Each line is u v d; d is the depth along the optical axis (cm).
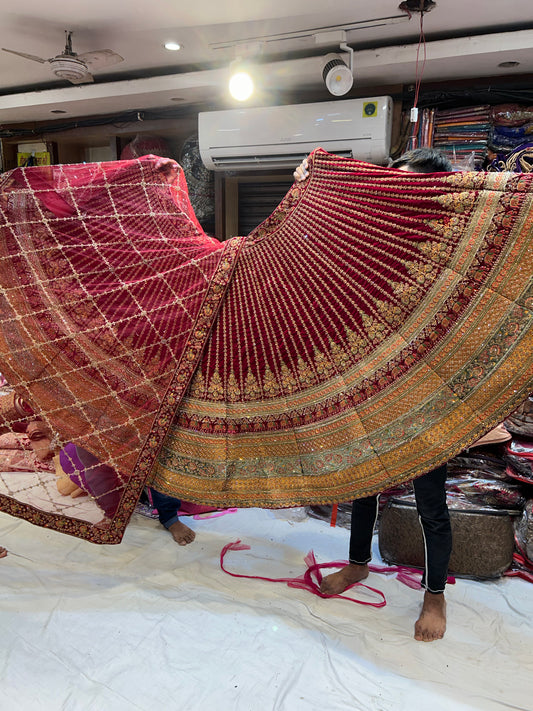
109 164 187
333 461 167
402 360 158
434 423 155
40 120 425
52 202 179
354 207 163
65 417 176
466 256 150
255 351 172
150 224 186
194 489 179
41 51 314
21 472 182
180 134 414
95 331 176
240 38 289
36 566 208
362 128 317
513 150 290
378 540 226
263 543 231
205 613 181
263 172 377
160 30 279
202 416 175
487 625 176
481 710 142
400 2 243
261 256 174
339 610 184
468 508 207
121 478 176
